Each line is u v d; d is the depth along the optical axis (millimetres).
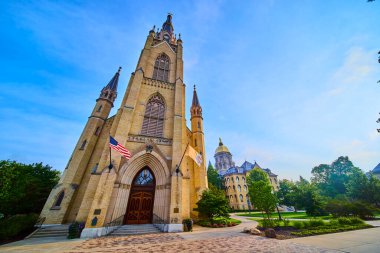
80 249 9352
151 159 19078
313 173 59031
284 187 45969
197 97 33656
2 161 14680
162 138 20766
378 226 15992
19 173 15523
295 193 33406
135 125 20719
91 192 16656
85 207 15922
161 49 28828
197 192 23281
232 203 69875
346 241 10023
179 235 13398
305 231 12984
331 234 12445
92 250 9094
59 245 10414
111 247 9703
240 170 79750
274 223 16234
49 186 25000
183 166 20000
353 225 15320
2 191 13711
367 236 11328
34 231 14766
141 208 17422
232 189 72062
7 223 12766
